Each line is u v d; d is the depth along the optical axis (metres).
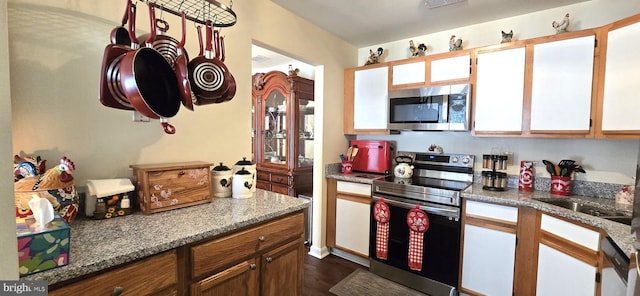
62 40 1.15
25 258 0.70
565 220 1.63
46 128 1.12
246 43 1.90
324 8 2.21
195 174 1.40
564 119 1.91
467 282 2.10
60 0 1.14
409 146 2.95
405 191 2.33
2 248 0.52
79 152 1.21
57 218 0.86
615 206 1.74
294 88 3.19
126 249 0.89
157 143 1.46
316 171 2.86
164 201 1.28
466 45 2.57
